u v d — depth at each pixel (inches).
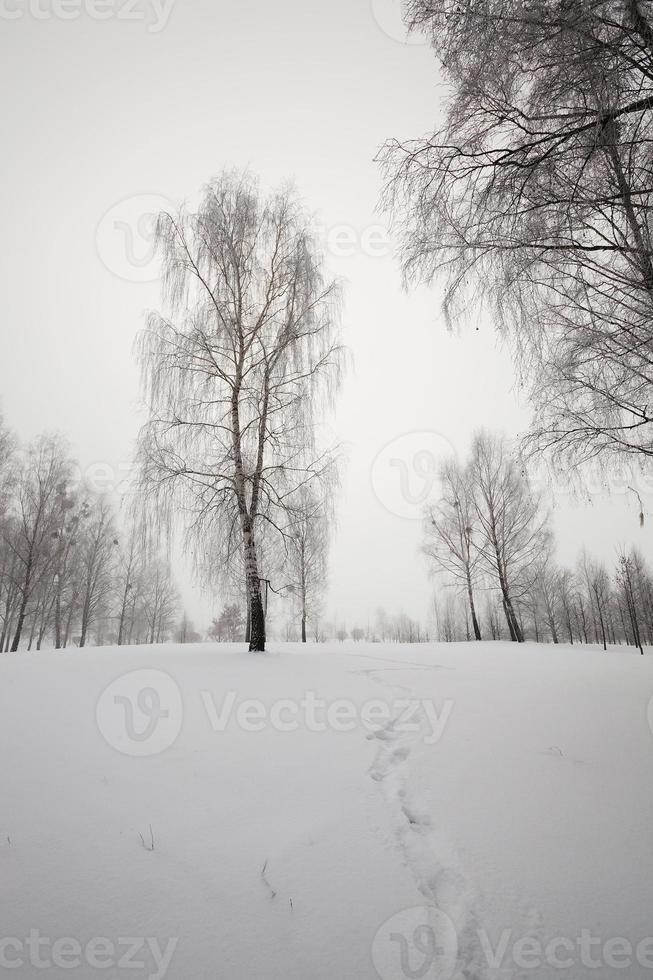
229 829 100.5
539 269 177.0
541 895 80.2
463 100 160.7
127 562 991.0
